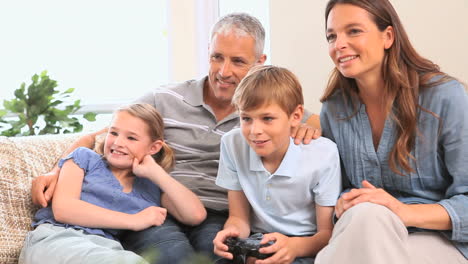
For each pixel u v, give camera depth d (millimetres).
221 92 1909
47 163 1864
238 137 1701
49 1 3117
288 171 1584
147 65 3059
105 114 3045
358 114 1635
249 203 1726
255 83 1518
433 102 1505
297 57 2439
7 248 1630
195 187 1866
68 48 3121
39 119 3092
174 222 1798
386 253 1249
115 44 3082
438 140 1517
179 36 2771
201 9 2773
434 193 1573
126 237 1714
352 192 1380
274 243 1447
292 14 2432
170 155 1878
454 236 1398
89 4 3088
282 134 1543
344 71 1551
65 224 1646
